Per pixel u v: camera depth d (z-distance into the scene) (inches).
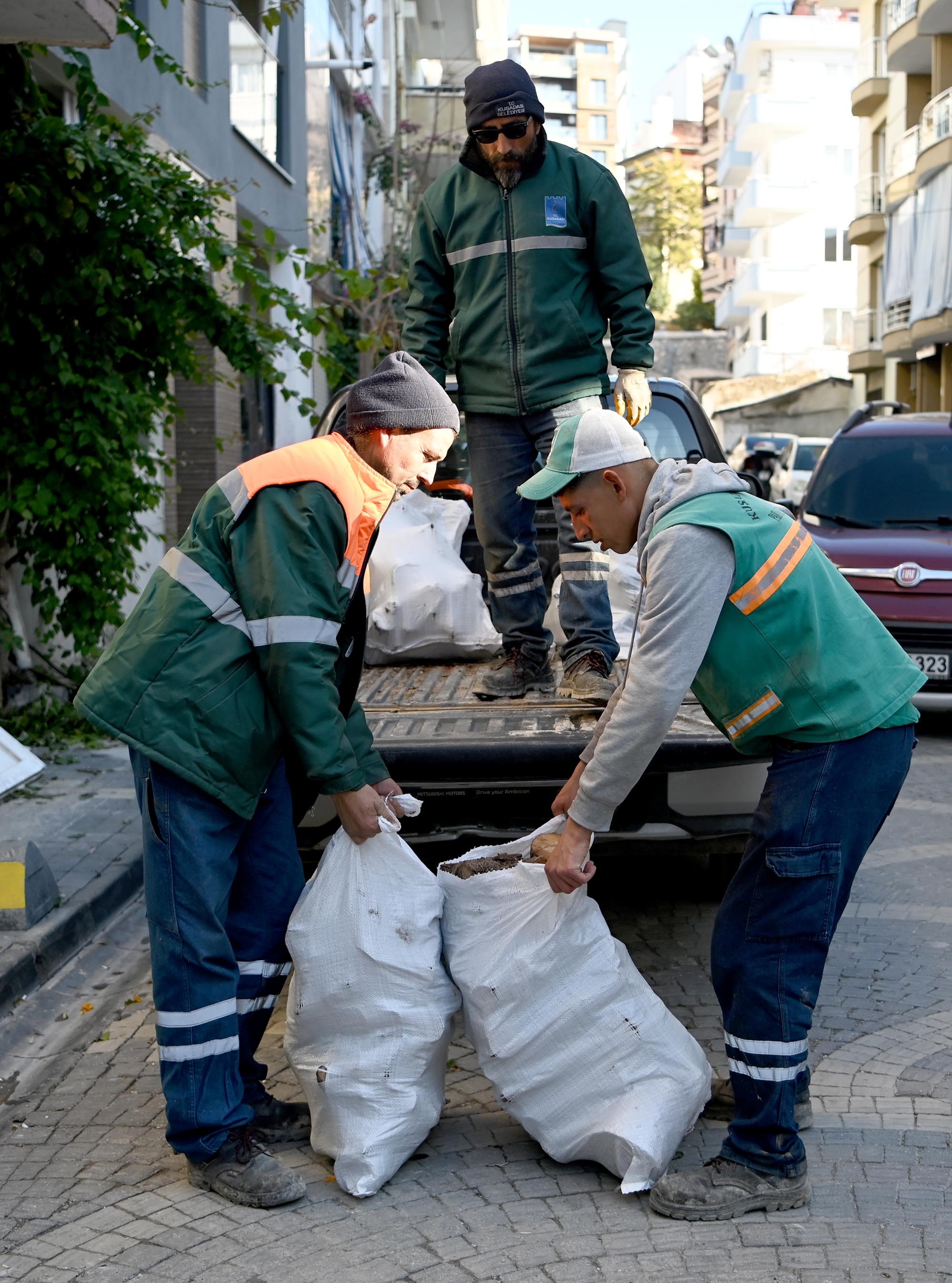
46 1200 119.8
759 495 237.9
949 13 1106.1
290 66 637.3
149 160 291.3
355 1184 116.9
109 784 265.4
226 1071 120.6
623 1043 118.8
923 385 1270.9
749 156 2620.6
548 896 120.3
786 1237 109.3
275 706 119.5
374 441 122.3
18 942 177.8
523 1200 116.8
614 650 181.2
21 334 286.8
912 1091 139.1
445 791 158.9
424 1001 120.3
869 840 115.7
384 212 1040.8
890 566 332.5
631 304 177.2
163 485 405.1
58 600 303.3
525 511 184.5
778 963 113.6
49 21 231.3
